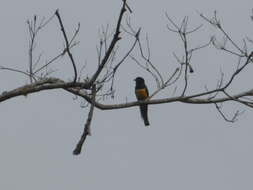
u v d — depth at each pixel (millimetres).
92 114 8242
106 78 10773
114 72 10742
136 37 10422
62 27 9914
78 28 10523
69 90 12234
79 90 11961
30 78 11914
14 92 11711
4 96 11680
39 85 11836
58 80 12031
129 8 8945
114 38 9289
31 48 11719
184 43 12898
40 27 11508
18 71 11883
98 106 13055
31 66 11898
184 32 12789
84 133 8039
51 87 11688
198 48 12977
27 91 11758
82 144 7992
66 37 10117
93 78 10195
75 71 11180
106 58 9711
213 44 12891
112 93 12531
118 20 9023
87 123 8141
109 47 9461
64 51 11375
